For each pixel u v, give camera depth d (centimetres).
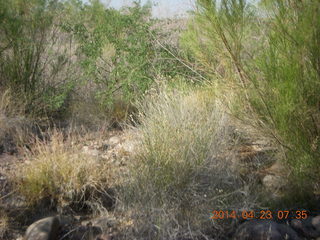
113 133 541
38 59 578
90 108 591
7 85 559
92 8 636
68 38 650
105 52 638
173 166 350
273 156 409
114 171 388
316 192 348
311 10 304
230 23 349
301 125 329
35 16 576
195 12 362
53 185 357
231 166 373
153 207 320
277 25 324
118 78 602
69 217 332
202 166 352
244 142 450
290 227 304
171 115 421
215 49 374
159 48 611
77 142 495
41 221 306
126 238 301
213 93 468
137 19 602
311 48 307
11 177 371
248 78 361
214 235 307
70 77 618
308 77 321
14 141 481
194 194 328
